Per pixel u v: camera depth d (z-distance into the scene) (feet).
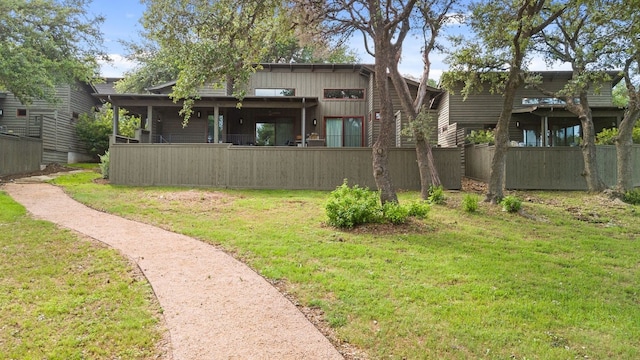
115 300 13.15
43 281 14.80
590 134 41.98
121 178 43.57
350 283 14.62
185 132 62.49
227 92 58.49
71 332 11.05
